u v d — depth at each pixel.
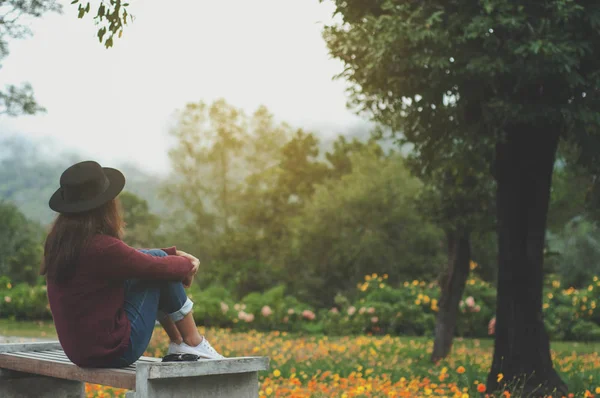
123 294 3.65
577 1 7.18
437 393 8.12
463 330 19.09
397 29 7.38
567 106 7.35
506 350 8.51
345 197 33.66
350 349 13.20
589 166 7.90
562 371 10.30
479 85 7.74
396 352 13.36
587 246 29.36
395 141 10.09
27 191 155.62
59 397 4.59
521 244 8.55
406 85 8.19
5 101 14.84
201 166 47.28
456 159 9.36
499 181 8.75
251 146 47.97
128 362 3.65
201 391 3.47
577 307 20.61
